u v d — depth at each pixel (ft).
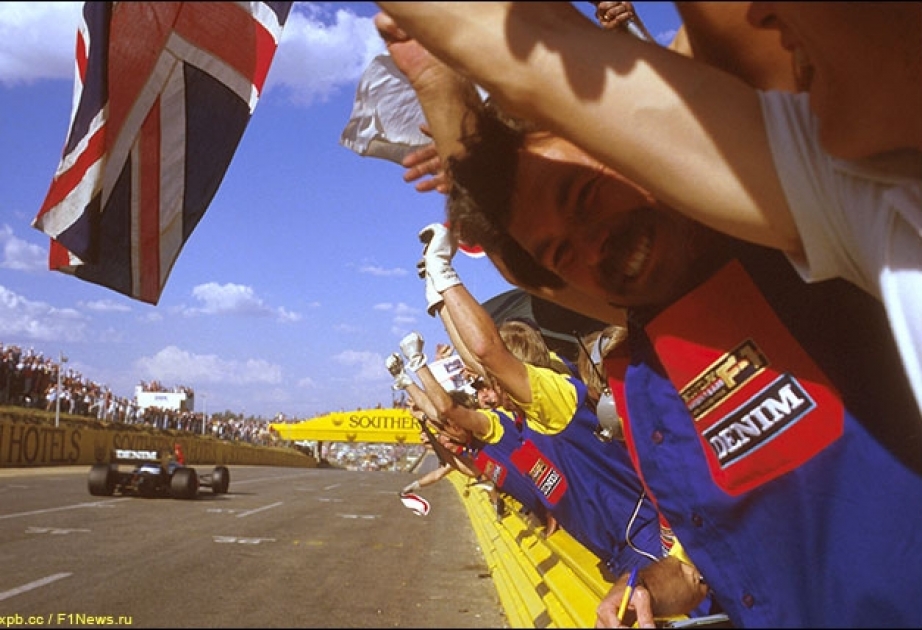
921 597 5.24
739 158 4.88
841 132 4.63
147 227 7.36
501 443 13.67
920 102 4.63
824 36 4.52
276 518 33.53
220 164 7.38
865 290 5.29
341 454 359.25
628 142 4.95
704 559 5.97
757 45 5.36
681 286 5.97
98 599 13.00
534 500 14.40
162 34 6.99
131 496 48.93
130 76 6.98
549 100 4.96
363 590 14.25
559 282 7.23
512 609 11.57
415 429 141.90
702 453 5.86
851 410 5.45
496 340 10.00
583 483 10.66
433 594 13.97
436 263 9.90
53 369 110.01
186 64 7.10
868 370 5.53
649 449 6.15
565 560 12.50
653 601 6.81
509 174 6.12
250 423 246.27
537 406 10.41
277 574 16.31
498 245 7.04
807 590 5.45
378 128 8.09
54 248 7.35
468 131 6.23
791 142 4.79
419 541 24.18
